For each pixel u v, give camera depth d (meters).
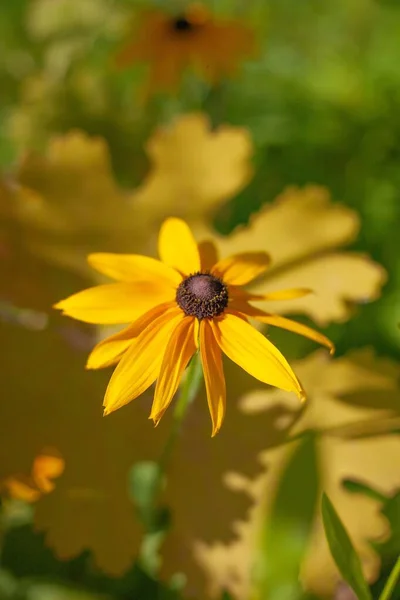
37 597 0.47
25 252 0.45
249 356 0.36
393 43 0.85
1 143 0.76
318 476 0.44
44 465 0.43
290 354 0.55
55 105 0.71
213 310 0.37
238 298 0.38
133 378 0.36
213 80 0.69
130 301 0.38
